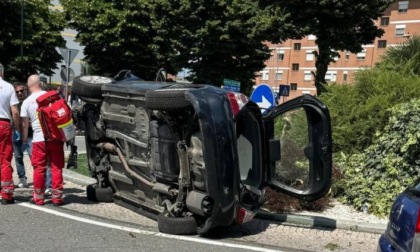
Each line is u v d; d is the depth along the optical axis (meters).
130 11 28.33
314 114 6.45
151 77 30.94
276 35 18.78
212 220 5.80
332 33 17.69
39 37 27.03
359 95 9.52
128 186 7.32
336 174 8.24
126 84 6.87
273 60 70.31
